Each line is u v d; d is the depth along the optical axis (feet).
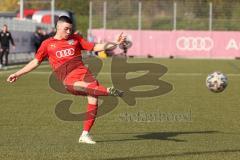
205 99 191.21
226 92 216.54
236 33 565.53
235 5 572.92
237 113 155.84
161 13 583.99
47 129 125.80
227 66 406.41
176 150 102.12
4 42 351.46
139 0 581.53
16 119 140.15
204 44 568.82
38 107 164.35
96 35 580.30
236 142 111.24
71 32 108.78
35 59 109.29
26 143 108.27
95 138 115.44
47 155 96.84
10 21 406.00
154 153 99.19
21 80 261.24
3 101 178.60
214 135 119.75
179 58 547.49
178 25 578.25
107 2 582.76
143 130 125.90
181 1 580.30
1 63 349.61
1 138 113.80
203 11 574.97
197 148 104.22
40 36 455.22
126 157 95.61
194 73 327.88
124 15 582.35
